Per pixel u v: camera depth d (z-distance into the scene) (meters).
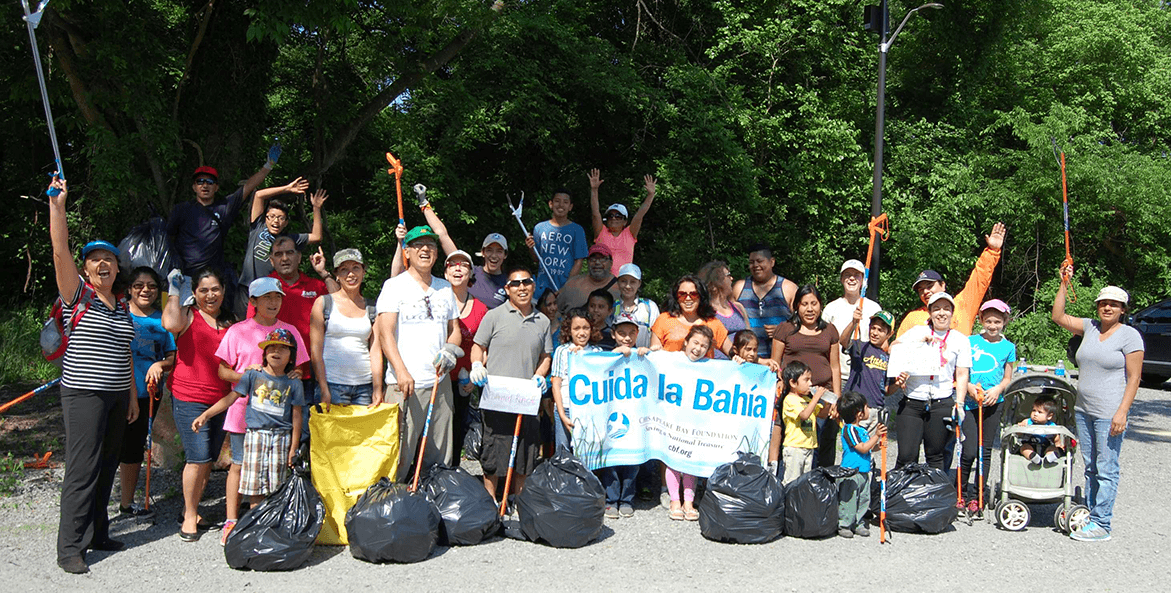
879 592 5.24
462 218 16.28
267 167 8.03
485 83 15.98
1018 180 20.59
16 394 10.57
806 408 6.83
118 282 5.71
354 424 6.06
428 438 6.54
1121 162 20.62
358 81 14.90
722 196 18.48
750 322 8.11
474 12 11.75
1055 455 6.59
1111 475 6.34
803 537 6.24
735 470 6.30
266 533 5.39
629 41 19.19
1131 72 22.77
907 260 19.77
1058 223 20.55
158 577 5.28
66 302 5.43
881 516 6.21
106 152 9.59
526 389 6.51
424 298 6.48
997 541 6.30
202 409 6.00
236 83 10.98
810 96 18.91
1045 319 19.53
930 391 6.92
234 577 5.29
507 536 6.12
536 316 6.73
